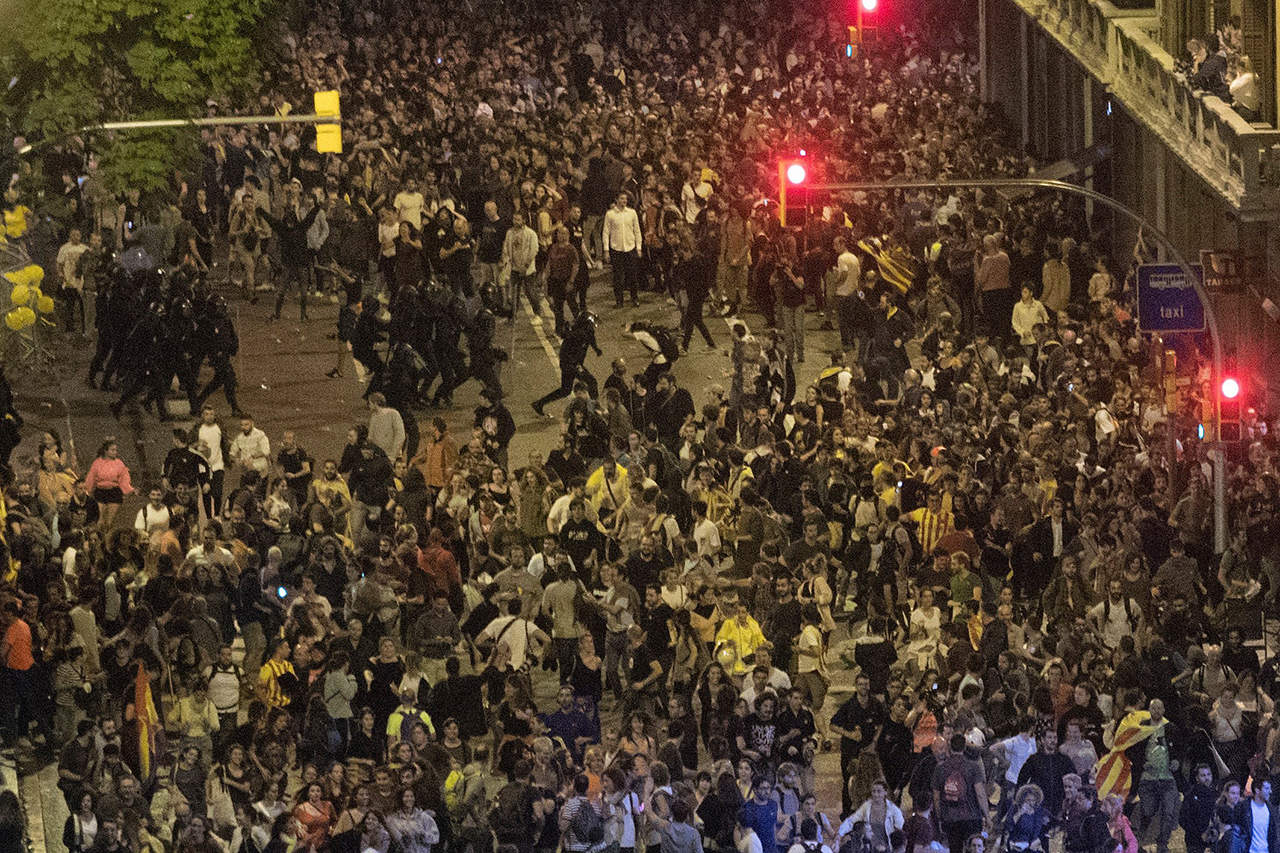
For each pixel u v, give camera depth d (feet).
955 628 261.44
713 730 239.91
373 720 243.81
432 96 557.74
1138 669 248.32
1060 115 532.73
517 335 442.50
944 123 553.64
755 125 544.62
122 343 389.80
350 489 310.45
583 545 296.92
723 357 428.15
